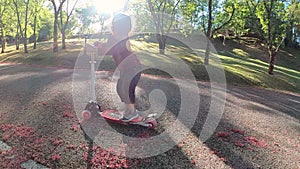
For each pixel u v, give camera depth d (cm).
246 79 1382
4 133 387
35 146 351
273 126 542
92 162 322
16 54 2103
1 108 504
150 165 324
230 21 1584
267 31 1636
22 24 2659
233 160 353
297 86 1471
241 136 448
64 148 350
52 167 307
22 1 2377
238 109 664
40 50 2066
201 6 1492
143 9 1461
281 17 1614
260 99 898
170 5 1535
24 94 618
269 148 408
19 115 464
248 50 3186
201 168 325
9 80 838
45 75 947
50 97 588
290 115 680
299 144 446
